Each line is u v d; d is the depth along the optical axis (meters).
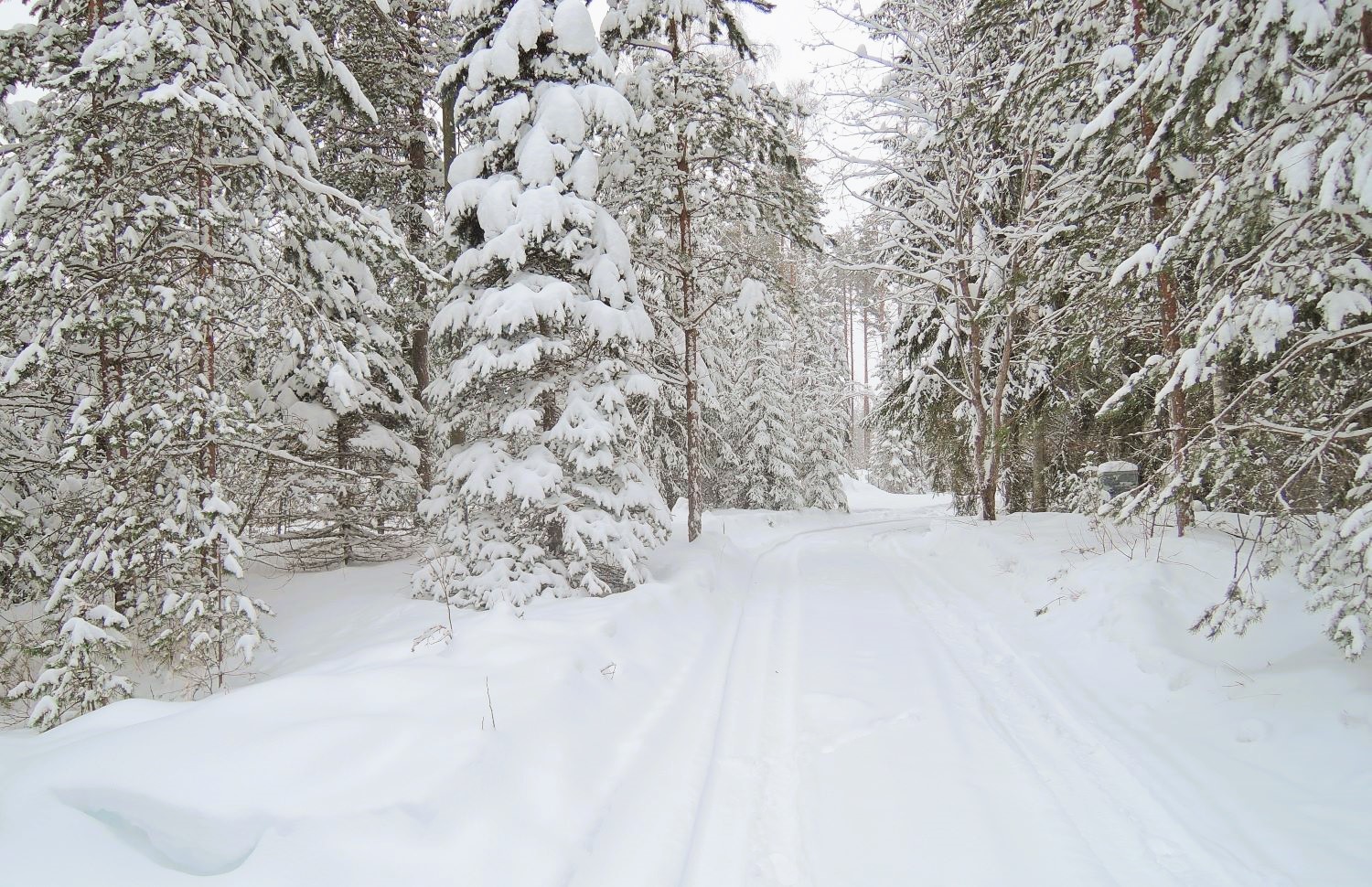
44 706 5.45
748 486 24.75
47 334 6.41
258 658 7.63
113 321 6.68
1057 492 15.68
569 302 8.29
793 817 3.89
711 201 12.70
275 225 8.41
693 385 13.08
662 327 13.01
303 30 8.40
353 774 3.54
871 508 30.62
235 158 7.39
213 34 7.14
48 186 6.21
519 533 8.62
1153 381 8.44
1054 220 10.90
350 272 9.86
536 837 3.47
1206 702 4.84
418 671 4.91
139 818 3.27
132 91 6.90
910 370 18.09
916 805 3.95
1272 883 3.07
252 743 3.70
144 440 6.76
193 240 7.51
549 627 6.20
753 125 11.42
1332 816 3.43
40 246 6.63
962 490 18.12
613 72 8.97
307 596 9.96
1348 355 5.46
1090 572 8.01
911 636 7.52
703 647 7.39
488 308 8.11
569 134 8.38
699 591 9.34
